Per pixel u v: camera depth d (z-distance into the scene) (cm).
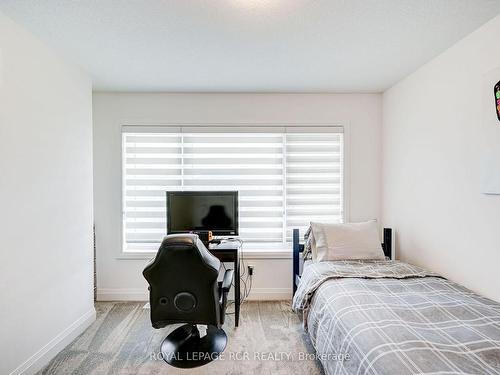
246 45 187
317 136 288
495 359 98
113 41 181
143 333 212
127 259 276
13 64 157
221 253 225
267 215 288
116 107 274
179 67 220
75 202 209
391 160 265
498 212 155
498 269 155
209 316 163
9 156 153
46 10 148
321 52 197
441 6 146
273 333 213
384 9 149
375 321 127
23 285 162
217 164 285
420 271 198
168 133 278
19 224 159
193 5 145
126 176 282
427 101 213
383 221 281
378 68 224
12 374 153
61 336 192
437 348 105
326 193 290
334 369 133
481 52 165
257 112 279
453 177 188
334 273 193
